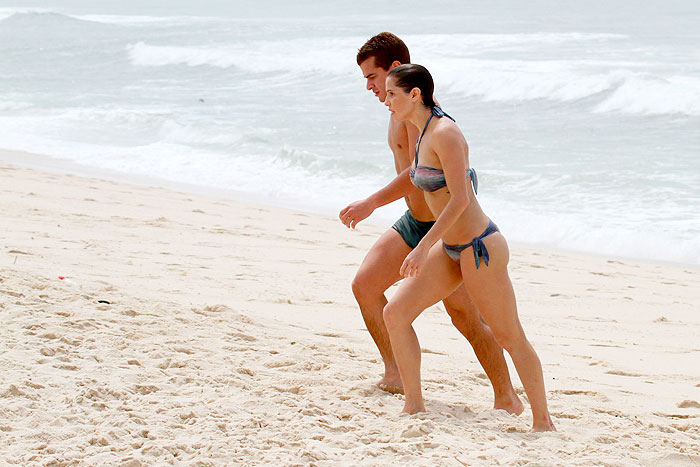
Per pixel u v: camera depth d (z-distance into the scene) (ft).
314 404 43.19
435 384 51.90
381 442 38.50
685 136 180.75
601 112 211.20
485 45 331.57
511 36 360.48
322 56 302.45
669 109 205.87
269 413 41.29
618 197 134.00
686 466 38.99
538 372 42.24
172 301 64.59
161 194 134.82
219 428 38.73
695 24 397.60
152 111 221.66
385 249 47.09
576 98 223.10
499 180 144.87
